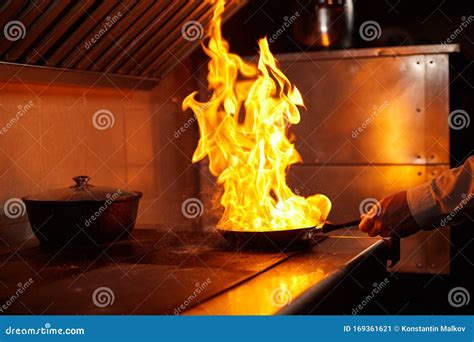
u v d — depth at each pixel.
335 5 2.65
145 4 1.89
